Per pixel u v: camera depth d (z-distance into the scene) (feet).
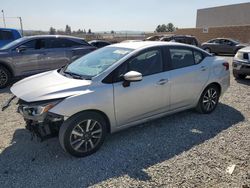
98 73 12.99
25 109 11.78
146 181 10.50
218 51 73.26
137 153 12.70
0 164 11.71
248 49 29.76
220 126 15.98
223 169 11.34
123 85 12.99
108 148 13.17
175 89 15.35
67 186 10.21
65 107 11.37
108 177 10.78
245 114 18.19
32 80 13.88
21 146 13.38
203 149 13.09
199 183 10.37
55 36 29.71
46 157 12.30
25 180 10.57
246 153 12.69
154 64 14.58
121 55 13.92
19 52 26.96
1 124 16.34
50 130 11.76
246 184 10.30
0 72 26.20
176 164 11.71
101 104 12.28
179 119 17.01
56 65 29.30
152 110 14.57
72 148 11.93
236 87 26.76
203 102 17.56
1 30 37.88
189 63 16.35
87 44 31.76
